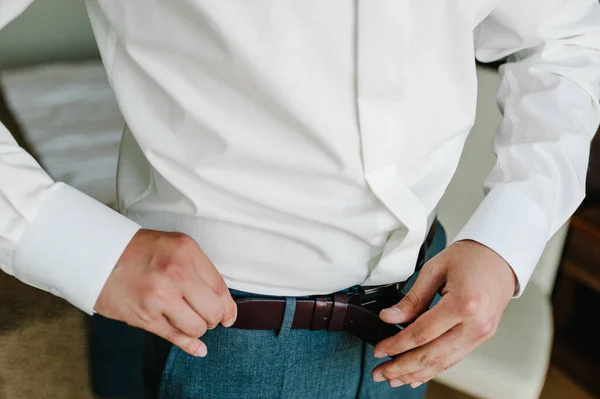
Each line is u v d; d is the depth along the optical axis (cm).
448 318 60
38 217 57
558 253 116
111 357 125
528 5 68
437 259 65
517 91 76
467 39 57
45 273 58
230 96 55
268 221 61
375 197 60
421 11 55
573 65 73
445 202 124
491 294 61
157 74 56
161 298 55
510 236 64
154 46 55
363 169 58
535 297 114
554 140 69
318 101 54
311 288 66
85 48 206
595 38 73
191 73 55
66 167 165
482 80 119
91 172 164
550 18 70
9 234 57
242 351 68
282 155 57
